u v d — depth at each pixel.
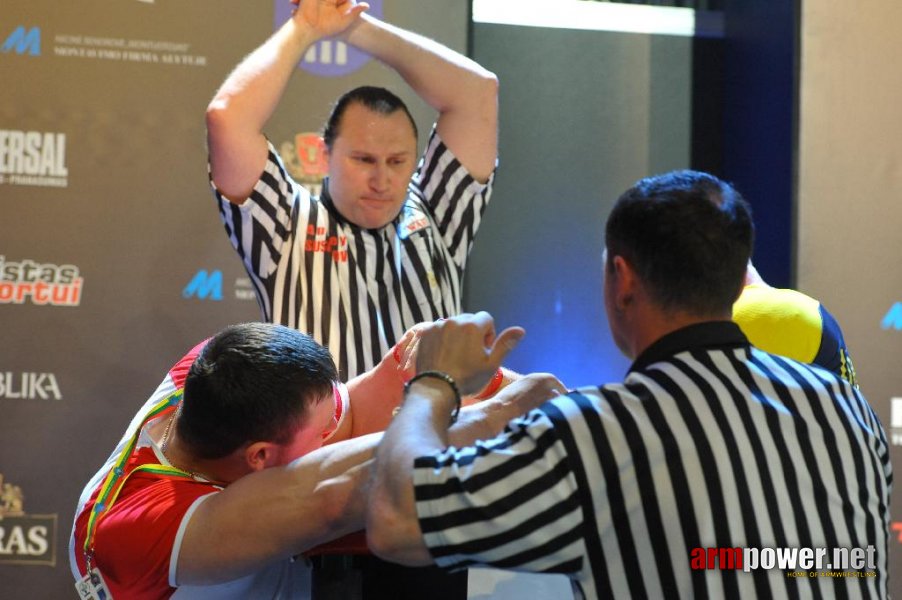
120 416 3.49
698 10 4.41
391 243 2.63
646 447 1.38
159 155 3.52
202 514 1.71
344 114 2.55
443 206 2.70
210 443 1.75
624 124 4.38
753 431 1.41
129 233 3.51
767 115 3.96
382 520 1.42
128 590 1.74
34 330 3.47
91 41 3.48
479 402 1.88
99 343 3.49
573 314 4.32
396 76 3.58
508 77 4.33
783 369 1.50
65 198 3.48
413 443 1.46
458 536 1.37
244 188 2.49
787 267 3.77
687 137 4.41
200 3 3.51
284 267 2.55
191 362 2.03
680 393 1.42
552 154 4.34
